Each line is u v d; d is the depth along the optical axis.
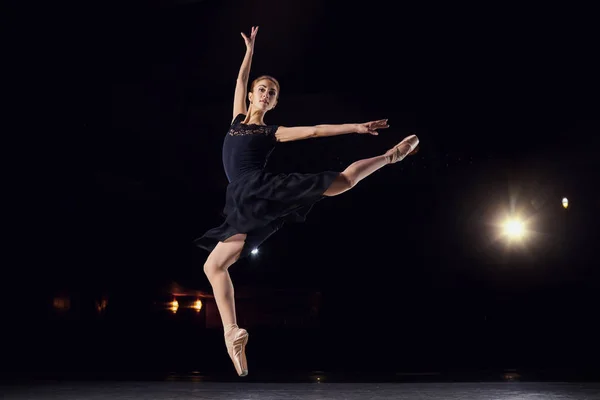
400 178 15.23
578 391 7.17
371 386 7.81
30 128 12.37
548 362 12.85
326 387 7.73
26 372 10.51
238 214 3.46
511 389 7.40
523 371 10.83
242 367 3.47
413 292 16.02
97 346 14.34
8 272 13.70
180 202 14.80
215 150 13.67
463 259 15.78
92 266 14.66
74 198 13.81
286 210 3.43
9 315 13.71
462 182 15.16
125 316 15.02
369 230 16.12
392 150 3.59
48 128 12.48
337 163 13.80
